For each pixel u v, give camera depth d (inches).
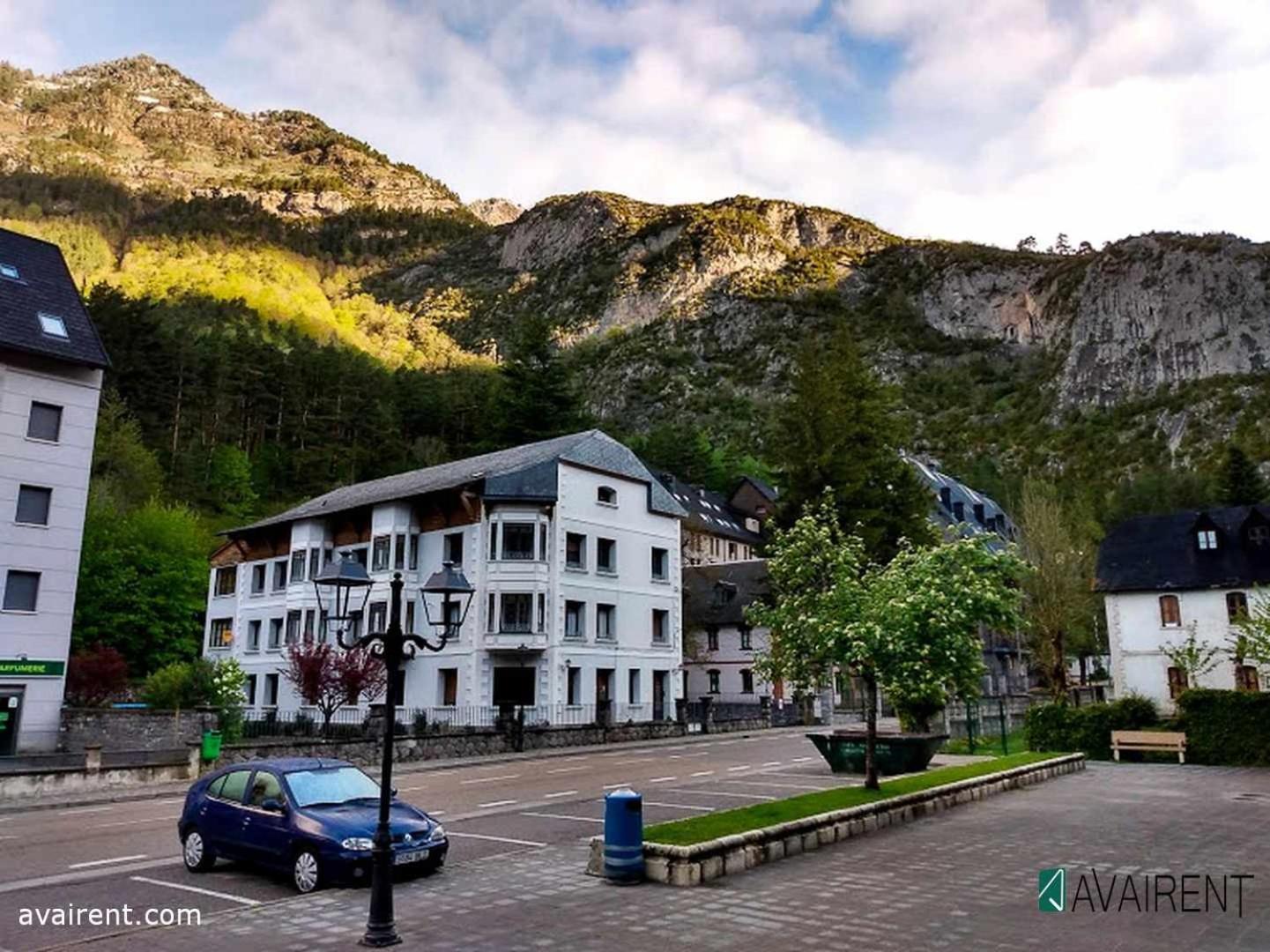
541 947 320.8
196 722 1286.9
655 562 1806.1
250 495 3280.0
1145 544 1811.0
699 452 4151.1
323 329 6825.8
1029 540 1884.8
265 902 411.5
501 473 1594.5
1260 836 545.3
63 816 746.8
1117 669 1738.4
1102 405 6156.5
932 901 381.4
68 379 1375.5
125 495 2501.2
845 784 790.5
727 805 665.6
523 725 1325.0
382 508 1686.8
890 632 639.8
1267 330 5944.9
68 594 1327.5
